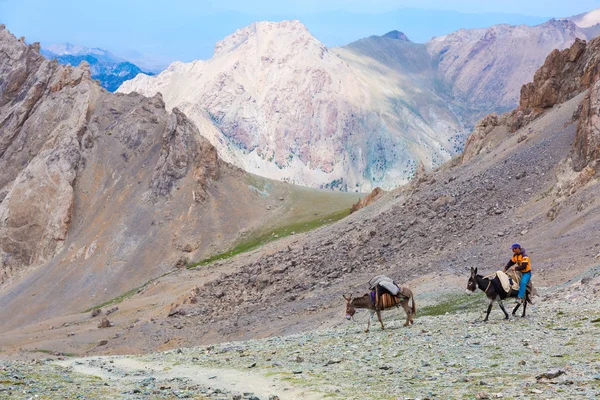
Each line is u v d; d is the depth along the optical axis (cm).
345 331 3050
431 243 7569
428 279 5284
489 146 12244
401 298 2772
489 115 13375
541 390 1303
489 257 5816
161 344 7644
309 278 8244
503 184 8569
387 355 2061
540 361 1625
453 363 1748
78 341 9894
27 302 19950
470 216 7944
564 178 7375
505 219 7356
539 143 9544
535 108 12081
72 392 1752
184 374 2253
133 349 7950
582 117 7769
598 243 4694
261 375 2000
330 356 2233
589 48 11688
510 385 1397
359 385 1638
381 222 9200
